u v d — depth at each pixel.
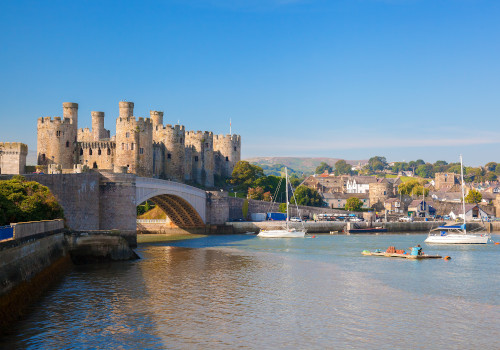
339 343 33.59
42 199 60.91
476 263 69.31
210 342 33.47
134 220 90.56
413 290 49.78
